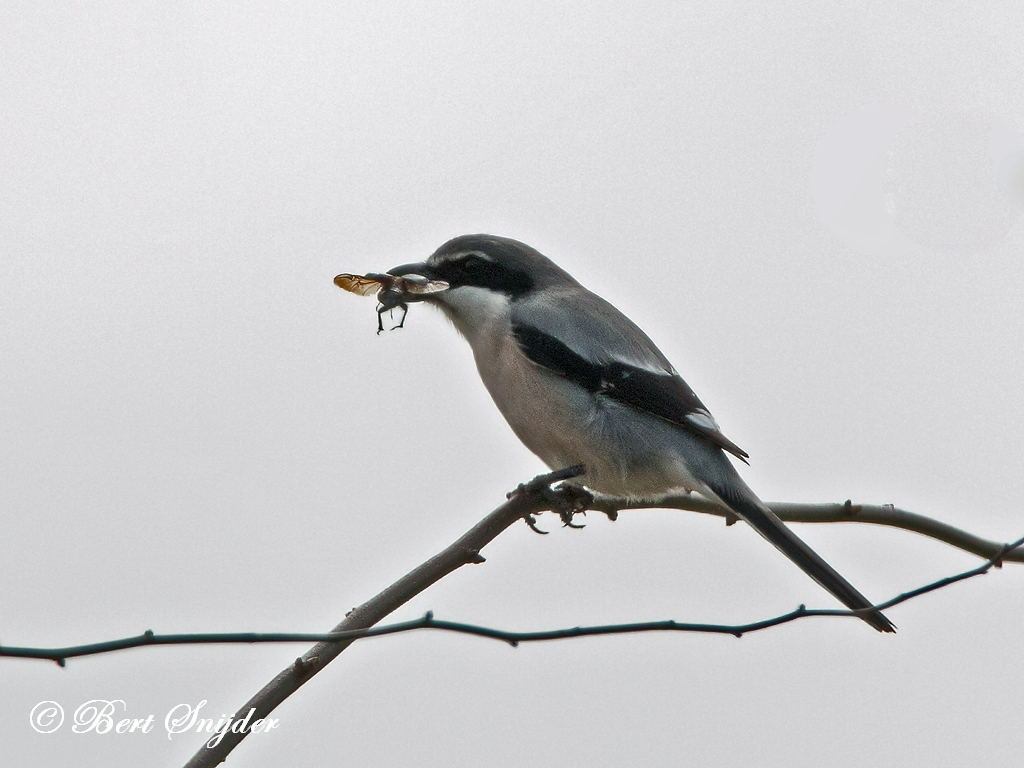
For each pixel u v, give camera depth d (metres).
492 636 5.47
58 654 4.96
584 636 5.54
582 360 9.50
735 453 9.22
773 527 8.52
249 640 5.16
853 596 8.12
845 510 8.72
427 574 6.86
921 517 8.62
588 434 9.42
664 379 9.55
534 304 9.82
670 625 5.79
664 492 9.55
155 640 5.06
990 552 8.61
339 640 5.20
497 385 9.85
